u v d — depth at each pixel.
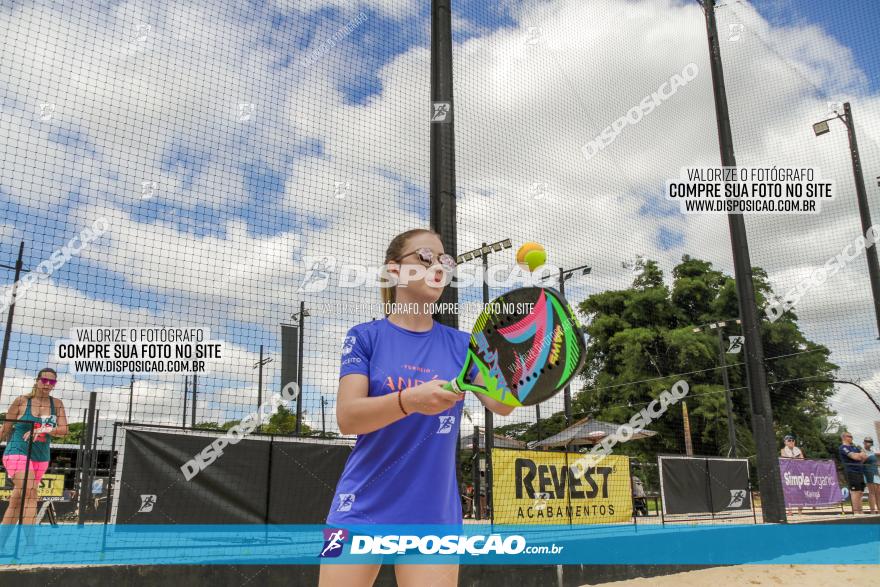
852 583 5.65
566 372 1.36
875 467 10.12
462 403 1.81
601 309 19.20
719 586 5.46
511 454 6.41
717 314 19.83
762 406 8.52
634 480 10.90
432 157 5.36
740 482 9.39
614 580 5.45
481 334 1.47
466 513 8.22
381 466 1.65
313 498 5.25
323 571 1.64
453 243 5.16
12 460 5.16
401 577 1.68
